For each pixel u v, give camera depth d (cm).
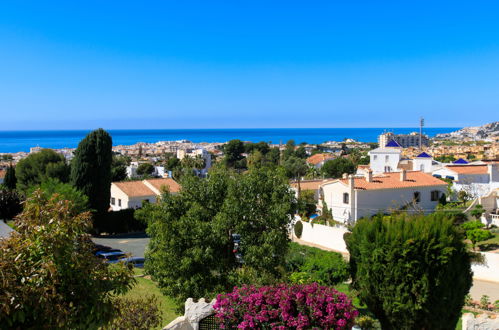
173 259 2266
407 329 1392
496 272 3072
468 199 5744
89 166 5359
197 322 1473
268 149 18112
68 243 1100
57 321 992
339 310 1266
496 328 1472
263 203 2438
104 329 1287
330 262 2719
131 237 5306
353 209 5053
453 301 1398
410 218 1512
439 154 15212
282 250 2414
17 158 18675
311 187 6350
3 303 917
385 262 1407
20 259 1044
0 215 4950
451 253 1374
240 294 1366
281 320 1277
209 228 2303
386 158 8300
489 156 13150
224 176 2603
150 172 12794
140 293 2767
